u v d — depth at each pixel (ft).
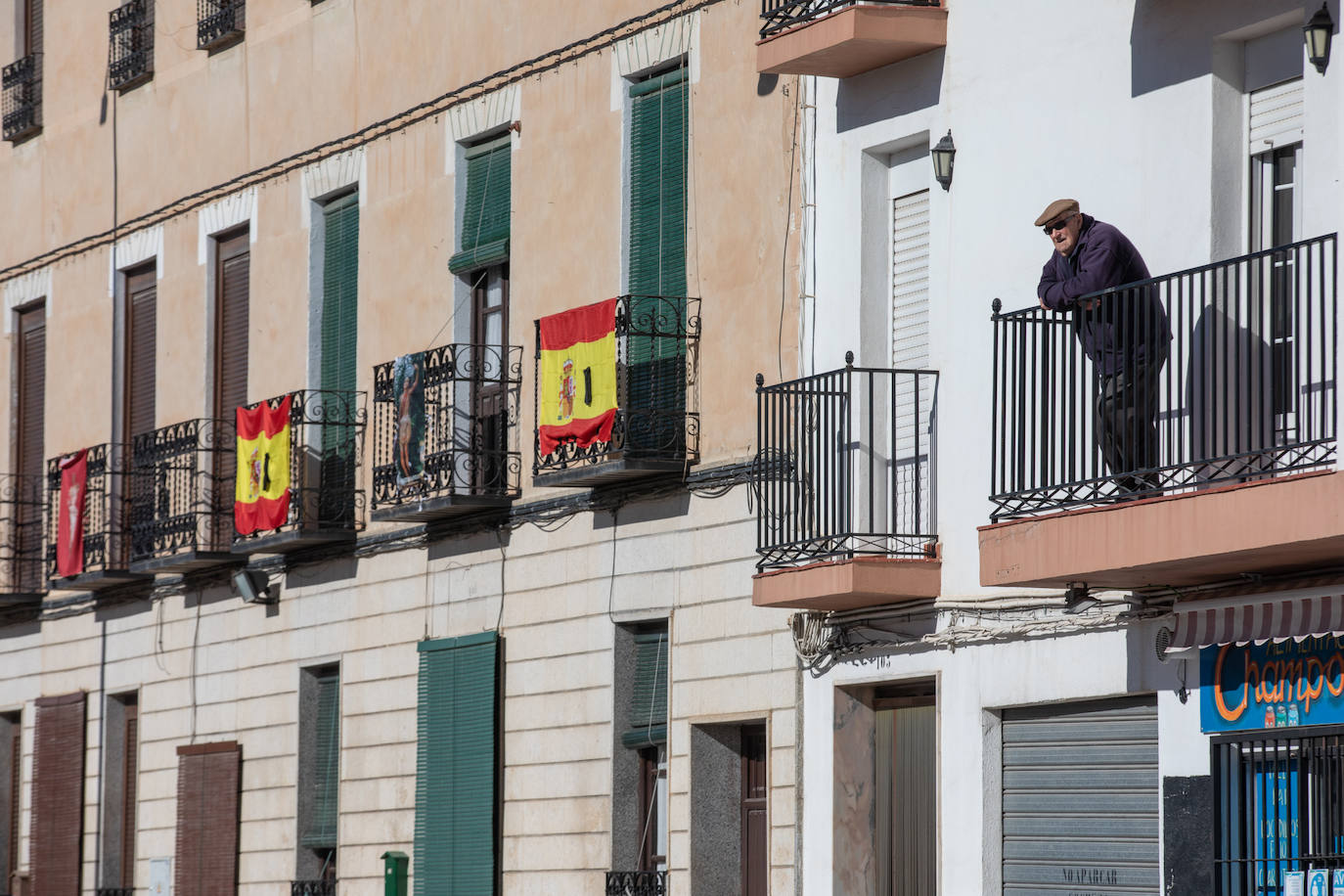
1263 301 126.72
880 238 159.22
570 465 176.45
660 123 177.17
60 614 254.06
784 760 161.17
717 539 167.63
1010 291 146.51
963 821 147.02
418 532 199.72
